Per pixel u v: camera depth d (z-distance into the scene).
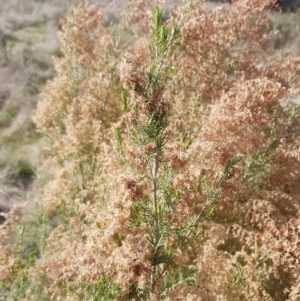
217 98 5.10
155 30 2.33
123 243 2.46
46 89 6.73
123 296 2.61
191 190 2.71
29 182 6.86
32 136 7.99
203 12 5.04
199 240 4.02
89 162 5.63
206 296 2.89
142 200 2.62
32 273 3.93
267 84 4.38
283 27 10.35
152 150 2.36
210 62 5.24
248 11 5.50
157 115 2.34
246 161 4.87
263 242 4.22
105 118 5.74
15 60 9.99
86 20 5.73
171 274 4.00
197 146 3.23
